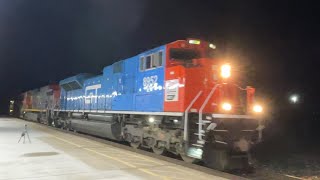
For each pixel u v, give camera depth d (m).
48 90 37.09
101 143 17.17
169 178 9.32
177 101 12.86
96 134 22.22
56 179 9.16
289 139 24.39
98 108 21.47
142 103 15.66
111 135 19.36
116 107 18.59
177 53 14.07
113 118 19.28
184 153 12.60
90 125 22.41
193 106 12.52
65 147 15.42
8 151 14.03
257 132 13.03
